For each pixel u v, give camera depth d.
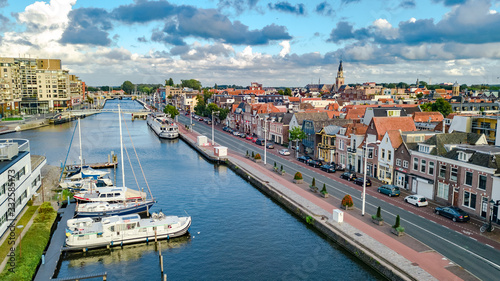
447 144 64.56
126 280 42.97
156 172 95.25
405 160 71.31
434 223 52.72
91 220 53.47
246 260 47.09
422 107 158.00
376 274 41.97
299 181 77.25
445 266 39.81
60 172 90.75
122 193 68.75
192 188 79.75
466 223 52.66
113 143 144.50
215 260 47.31
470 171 56.09
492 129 87.06
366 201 63.69
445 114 147.88
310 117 124.38
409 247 44.66
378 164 79.25
